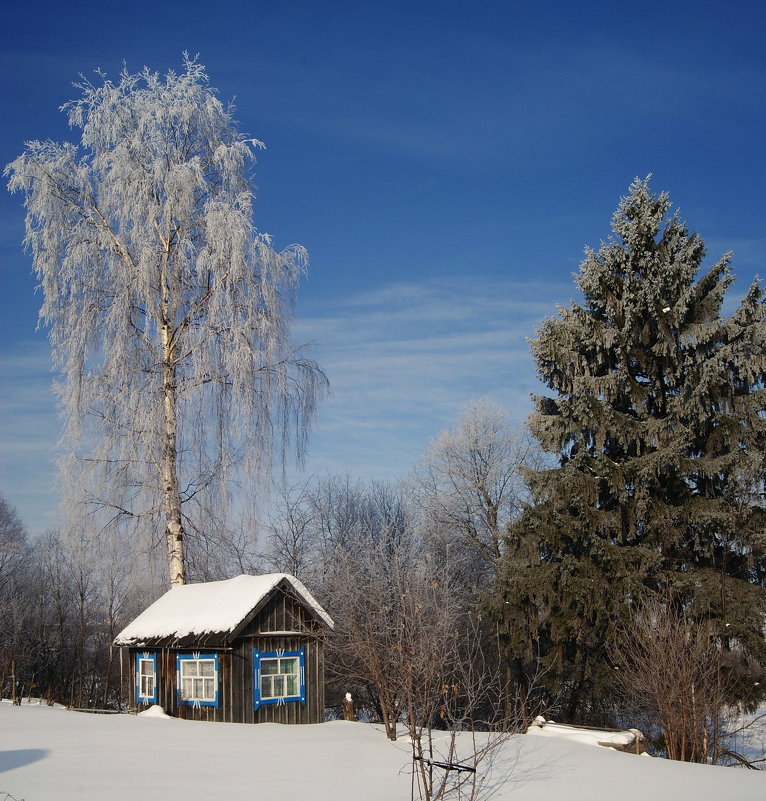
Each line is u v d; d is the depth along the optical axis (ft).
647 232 76.18
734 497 69.67
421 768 32.50
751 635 63.72
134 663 68.44
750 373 69.67
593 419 72.38
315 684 63.46
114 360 73.87
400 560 87.35
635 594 64.95
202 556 84.07
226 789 33.60
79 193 78.54
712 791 37.01
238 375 73.72
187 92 80.89
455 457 113.60
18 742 45.52
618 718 77.41
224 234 75.20
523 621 72.23
